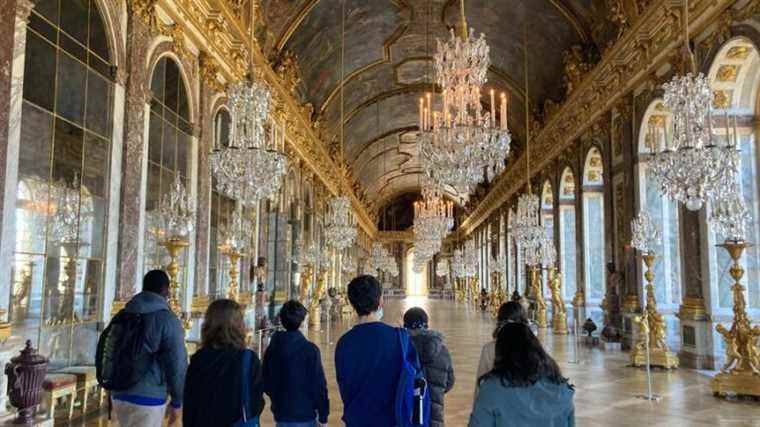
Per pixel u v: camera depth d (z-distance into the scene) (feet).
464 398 30.58
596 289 62.49
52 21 24.04
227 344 11.99
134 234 30.04
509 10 67.87
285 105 64.59
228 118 46.55
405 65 89.25
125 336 13.52
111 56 28.60
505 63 82.53
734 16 33.99
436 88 97.86
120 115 29.25
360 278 12.16
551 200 83.66
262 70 54.24
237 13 44.96
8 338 20.02
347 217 62.23
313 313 72.69
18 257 21.83
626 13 47.83
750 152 37.73
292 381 13.46
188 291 37.73
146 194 32.04
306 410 13.41
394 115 115.96
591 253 62.75
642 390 32.35
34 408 19.03
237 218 38.45
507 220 112.78
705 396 30.66
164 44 34.09
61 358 24.63
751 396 29.68
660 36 42.91
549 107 77.36
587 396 30.86
